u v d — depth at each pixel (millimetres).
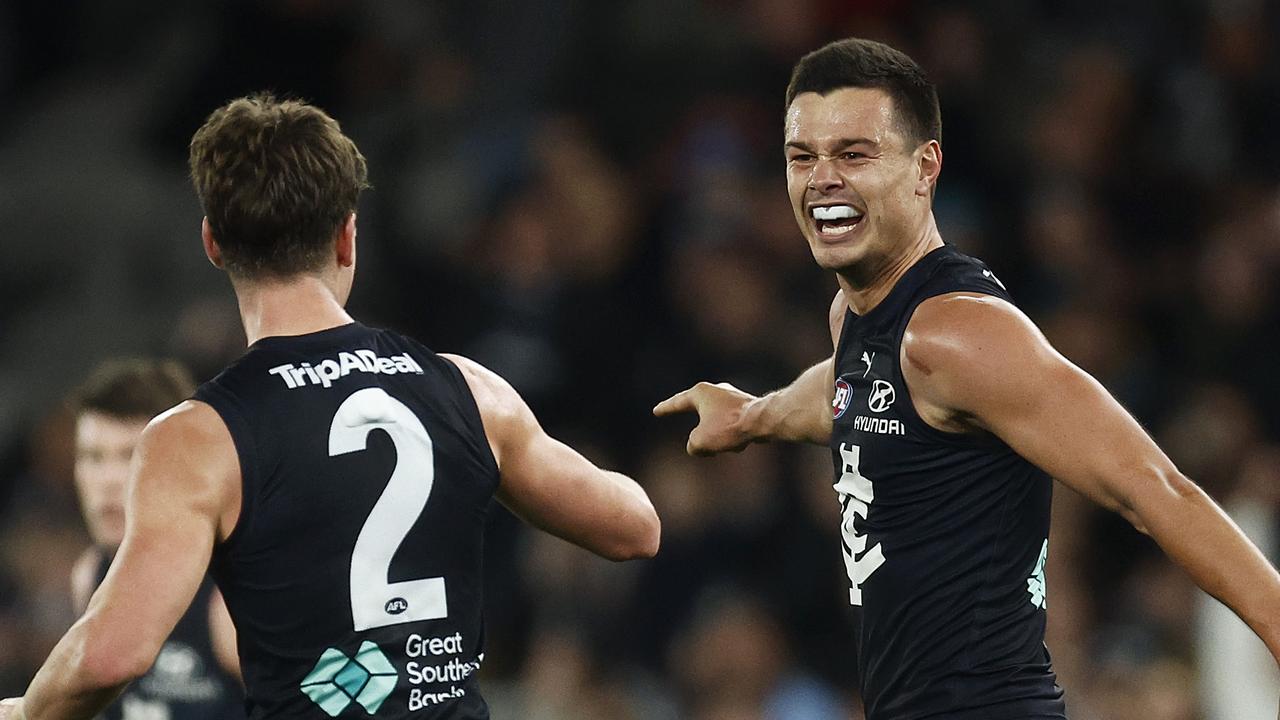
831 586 30625
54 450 33812
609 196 37438
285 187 12484
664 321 35188
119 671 11367
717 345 33688
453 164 39969
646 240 36125
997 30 39875
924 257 13633
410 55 42562
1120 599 30531
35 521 33125
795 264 35562
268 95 13023
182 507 11766
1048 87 39656
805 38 39594
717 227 36156
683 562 30531
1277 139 40125
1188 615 29016
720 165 38031
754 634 29156
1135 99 39594
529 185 38094
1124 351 35031
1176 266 37188
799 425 15438
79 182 44281
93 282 42594
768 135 39000
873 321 13656
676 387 33562
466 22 43719
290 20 41281
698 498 30969
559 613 30703
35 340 41469
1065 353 34438
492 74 42594
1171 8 41812
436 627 12398
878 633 13586
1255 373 34656
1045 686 13383
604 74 40375
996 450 13219
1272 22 42000
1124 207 37844
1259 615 12039
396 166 39656
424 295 36531
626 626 30422
